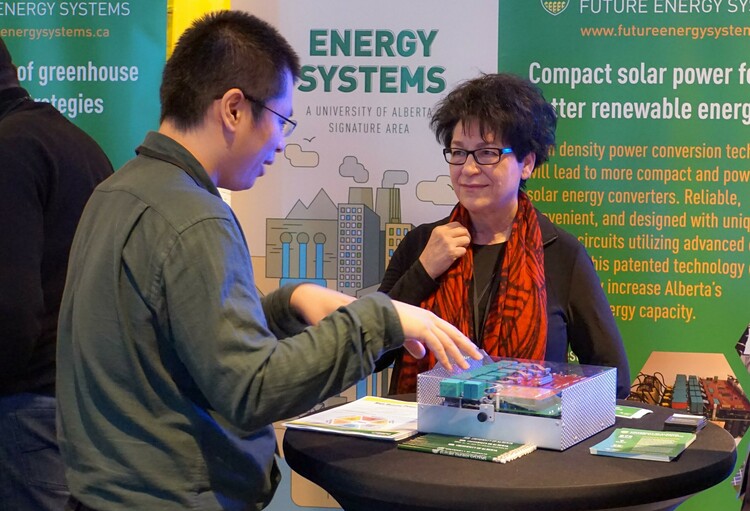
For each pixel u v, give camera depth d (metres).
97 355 1.30
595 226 2.69
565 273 2.17
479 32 2.70
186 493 1.30
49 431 1.97
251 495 1.40
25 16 2.81
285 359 1.24
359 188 2.77
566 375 1.62
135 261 1.28
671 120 2.65
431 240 2.17
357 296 2.79
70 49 2.80
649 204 2.67
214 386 1.24
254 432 1.38
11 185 1.85
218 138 1.39
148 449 1.30
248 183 1.48
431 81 2.72
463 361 1.36
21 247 1.83
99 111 2.81
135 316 1.28
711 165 2.65
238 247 1.29
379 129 2.75
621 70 2.66
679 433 1.56
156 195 1.31
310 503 2.79
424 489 1.27
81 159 2.02
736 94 2.63
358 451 1.46
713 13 2.62
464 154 2.07
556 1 2.67
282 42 1.45
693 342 2.67
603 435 1.58
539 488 1.24
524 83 2.11
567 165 2.69
